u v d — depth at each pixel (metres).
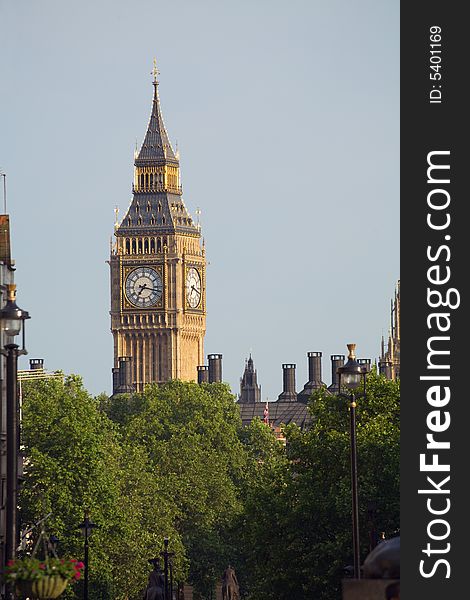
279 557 186.62
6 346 88.50
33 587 76.69
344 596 62.56
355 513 108.69
